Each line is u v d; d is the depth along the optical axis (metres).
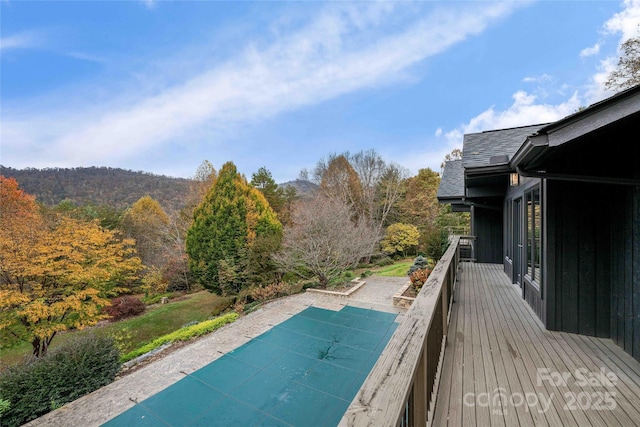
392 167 21.98
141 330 9.16
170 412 3.88
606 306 3.18
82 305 6.90
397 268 14.24
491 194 7.20
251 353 5.46
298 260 10.05
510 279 6.05
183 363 5.16
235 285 10.75
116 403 4.12
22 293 6.22
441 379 2.33
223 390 4.31
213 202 11.88
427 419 1.58
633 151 2.75
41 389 4.10
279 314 7.58
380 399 0.83
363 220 14.82
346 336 6.16
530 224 4.57
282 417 3.71
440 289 2.24
